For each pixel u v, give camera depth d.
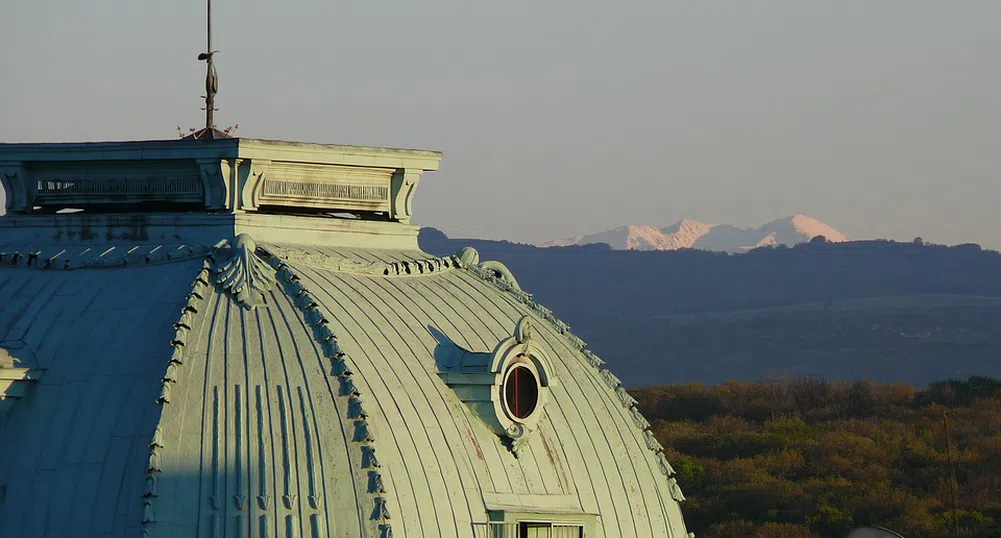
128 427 106.12
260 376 108.19
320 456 106.12
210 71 126.69
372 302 118.38
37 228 121.62
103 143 120.56
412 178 127.75
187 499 103.44
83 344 111.12
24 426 108.56
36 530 104.88
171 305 111.81
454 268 130.38
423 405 113.31
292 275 114.00
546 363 117.81
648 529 122.31
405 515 107.56
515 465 116.12
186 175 120.44
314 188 123.00
